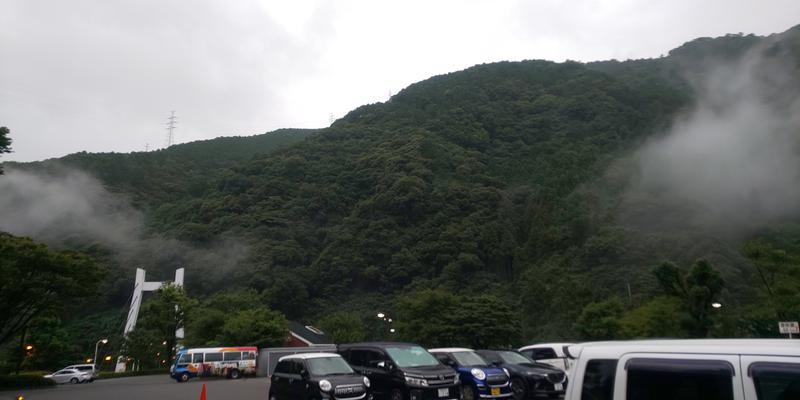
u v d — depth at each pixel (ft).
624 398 14.12
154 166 578.25
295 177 442.09
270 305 291.38
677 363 13.42
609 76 579.48
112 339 253.03
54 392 85.76
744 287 173.88
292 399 43.16
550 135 482.69
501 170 437.58
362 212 380.17
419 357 45.09
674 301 88.48
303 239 367.66
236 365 122.93
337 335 198.49
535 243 294.87
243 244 352.90
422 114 566.36
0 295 104.12
